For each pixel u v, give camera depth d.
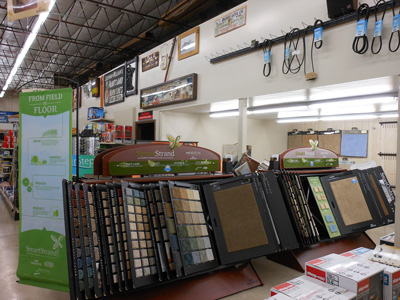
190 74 6.60
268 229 3.17
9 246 4.49
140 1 9.07
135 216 2.63
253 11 5.34
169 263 2.71
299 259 3.61
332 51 4.18
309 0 4.48
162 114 7.69
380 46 3.67
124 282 2.46
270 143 9.55
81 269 2.47
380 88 4.40
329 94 4.95
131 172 2.89
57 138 3.04
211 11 8.40
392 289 1.97
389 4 3.55
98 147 6.25
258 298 2.88
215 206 3.11
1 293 3.03
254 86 5.25
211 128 8.51
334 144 8.30
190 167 3.28
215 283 2.94
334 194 4.03
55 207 3.00
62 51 13.68
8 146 9.06
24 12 4.02
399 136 2.54
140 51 12.68
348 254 2.34
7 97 22.47
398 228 2.52
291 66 4.68
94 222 2.49
